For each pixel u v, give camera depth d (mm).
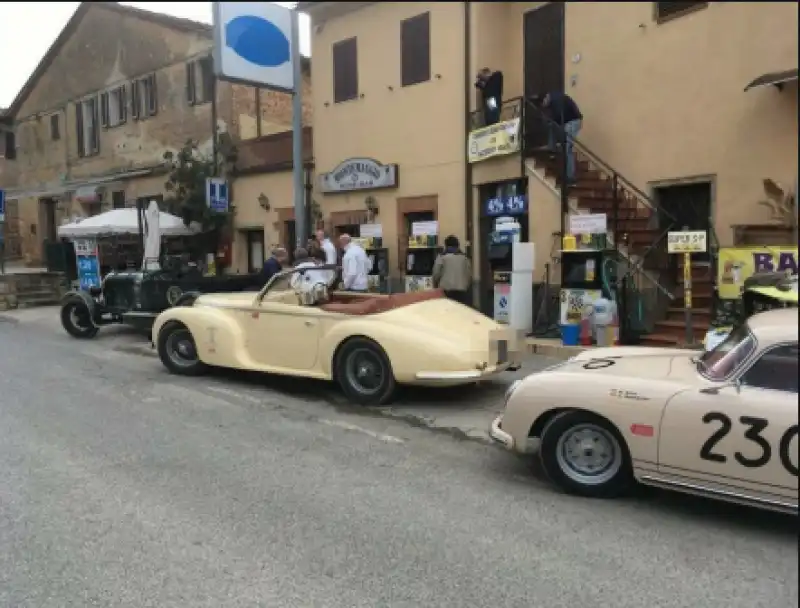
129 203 21516
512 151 11781
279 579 3465
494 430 5004
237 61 11984
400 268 14328
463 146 13094
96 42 22562
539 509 4406
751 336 4180
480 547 3842
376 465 5277
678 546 3865
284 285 8055
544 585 3414
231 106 18219
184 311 8602
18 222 26516
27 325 14180
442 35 13312
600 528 4109
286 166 16672
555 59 11977
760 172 9578
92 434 6070
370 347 7055
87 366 9438
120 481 4863
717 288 8922
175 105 19875
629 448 4359
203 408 7062
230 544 3859
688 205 10836
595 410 4473
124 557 3697
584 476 4625
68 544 3852
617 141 11289
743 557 3727
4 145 26844
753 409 3932
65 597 3291
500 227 11555
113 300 12055
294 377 8578
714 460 4047
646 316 10258
